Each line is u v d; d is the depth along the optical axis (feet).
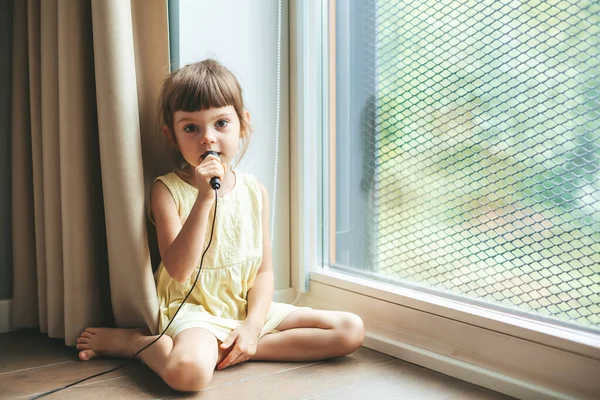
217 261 4.25
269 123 5.13
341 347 4.15
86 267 4.30
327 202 5.20
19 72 4.66
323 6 5.12
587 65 3.48
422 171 4.49
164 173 4.52
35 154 4.54
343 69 5.04
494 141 4.00
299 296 5.29
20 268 4.76
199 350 3.67
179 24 4.59
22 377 3.88
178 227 4.15
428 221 4.47
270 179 5.18
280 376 3.94
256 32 5.01
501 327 3.77
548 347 3.54
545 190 3.73
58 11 4.16
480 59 4.05
